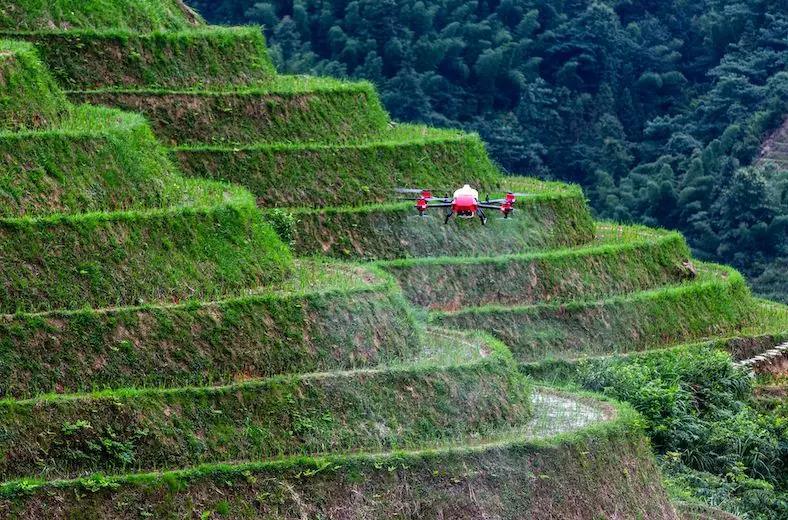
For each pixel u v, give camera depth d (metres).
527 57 175.62
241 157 89.69
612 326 96.75
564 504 67.56
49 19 90.62
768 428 91.56
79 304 64.38
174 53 93.06
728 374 94.88
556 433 70.50
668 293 102.38
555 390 80.81
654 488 73.31
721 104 170.88
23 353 61.25
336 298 70.81
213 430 62.19
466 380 70.69
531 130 167.38
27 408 58.91
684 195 153.75
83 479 57.56
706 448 87.69
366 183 94.06
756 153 161.25
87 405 59.88
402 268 90.31
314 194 91.50
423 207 76.19
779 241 148.62
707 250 150.50
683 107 180.50
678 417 87.75
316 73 157.50
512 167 163.88
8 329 61.38
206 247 70.25
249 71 96.56
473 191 75.31
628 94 176.88
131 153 73.50
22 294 63.34
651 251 106.56
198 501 59.22
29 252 64.38
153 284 67.06
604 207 158.12
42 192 68.69
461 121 166.12
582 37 176.50
